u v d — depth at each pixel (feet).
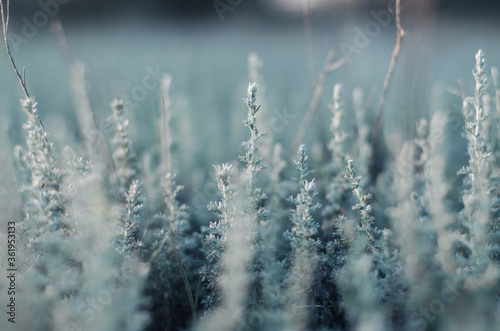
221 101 6.60
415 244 2.49
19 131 4.17
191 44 11.23
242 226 2.64
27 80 6.44
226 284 2.50
